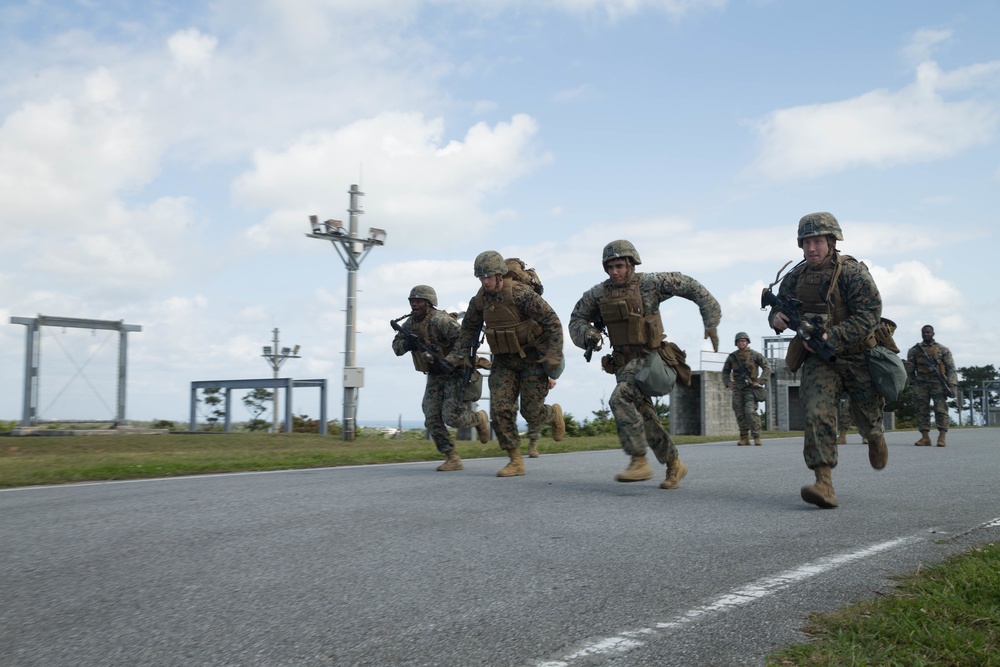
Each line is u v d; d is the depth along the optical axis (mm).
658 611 3541
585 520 5621
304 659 2998
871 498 6812
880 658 2898
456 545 4797
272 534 5105
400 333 9766
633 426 7352
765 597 3748
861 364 6391
